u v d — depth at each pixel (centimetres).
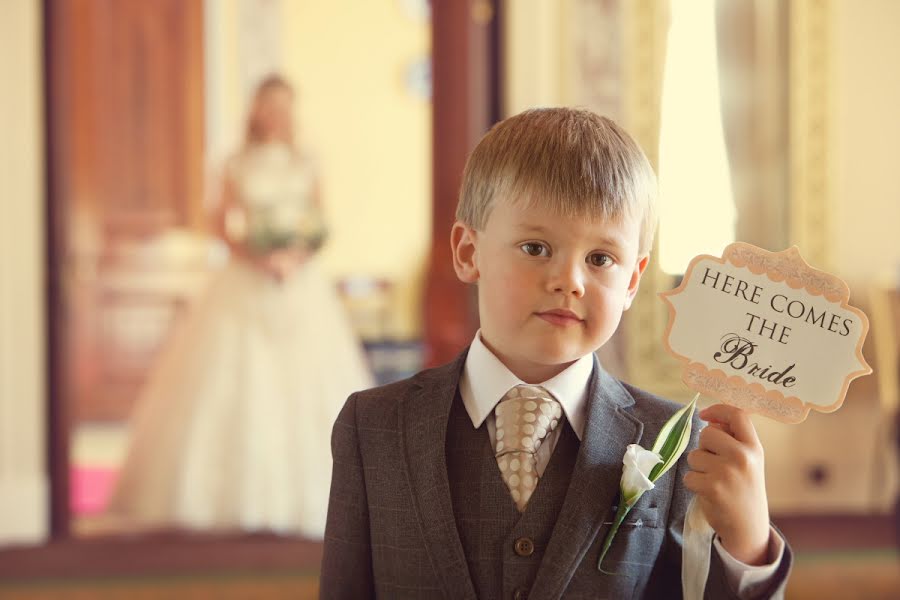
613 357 374
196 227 450
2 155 361
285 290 385
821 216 386
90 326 448
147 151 443
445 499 84
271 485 377
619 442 84
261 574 353
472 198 83
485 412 86
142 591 332
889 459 379
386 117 557
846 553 368
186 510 372
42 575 348
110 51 434
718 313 80
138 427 380
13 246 363
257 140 397
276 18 505
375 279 557
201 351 380
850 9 385
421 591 83
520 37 375
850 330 78
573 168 77
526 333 77
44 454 365
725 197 192
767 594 76
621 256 79
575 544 80
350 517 90
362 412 93
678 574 85
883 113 388
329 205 551
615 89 376
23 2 361
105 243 441
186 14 448
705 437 78
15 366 363
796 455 382
